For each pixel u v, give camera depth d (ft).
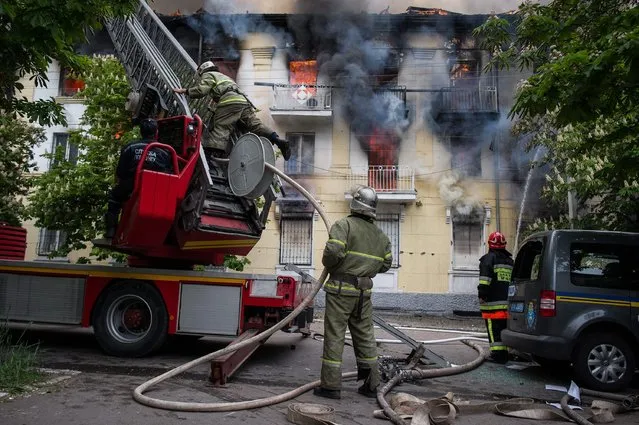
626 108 19.43
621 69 16.51
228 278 18.84
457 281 52.75
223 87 20.07
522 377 19.34
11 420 11.18
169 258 19.92
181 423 11.63
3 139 35.32
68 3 13.92
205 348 22.09
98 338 19.01
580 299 18.04
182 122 18.49
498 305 22.40
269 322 18.95
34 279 19.86
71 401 12.81
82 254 53.42
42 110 20.48
